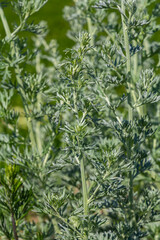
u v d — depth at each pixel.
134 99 2.15
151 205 2.26
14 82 2.45
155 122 3.09
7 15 2.43
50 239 2.57
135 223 2.22
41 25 2.52
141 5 2.80
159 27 2.61
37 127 3.31
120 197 2.16
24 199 1.75
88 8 3.29
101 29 3.27
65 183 2.89
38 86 2.47
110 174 1.87
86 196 1.89
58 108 1.91
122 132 2.00
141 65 2.84
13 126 2.56
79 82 1.69
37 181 2.49
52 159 2.45
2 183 1.68
